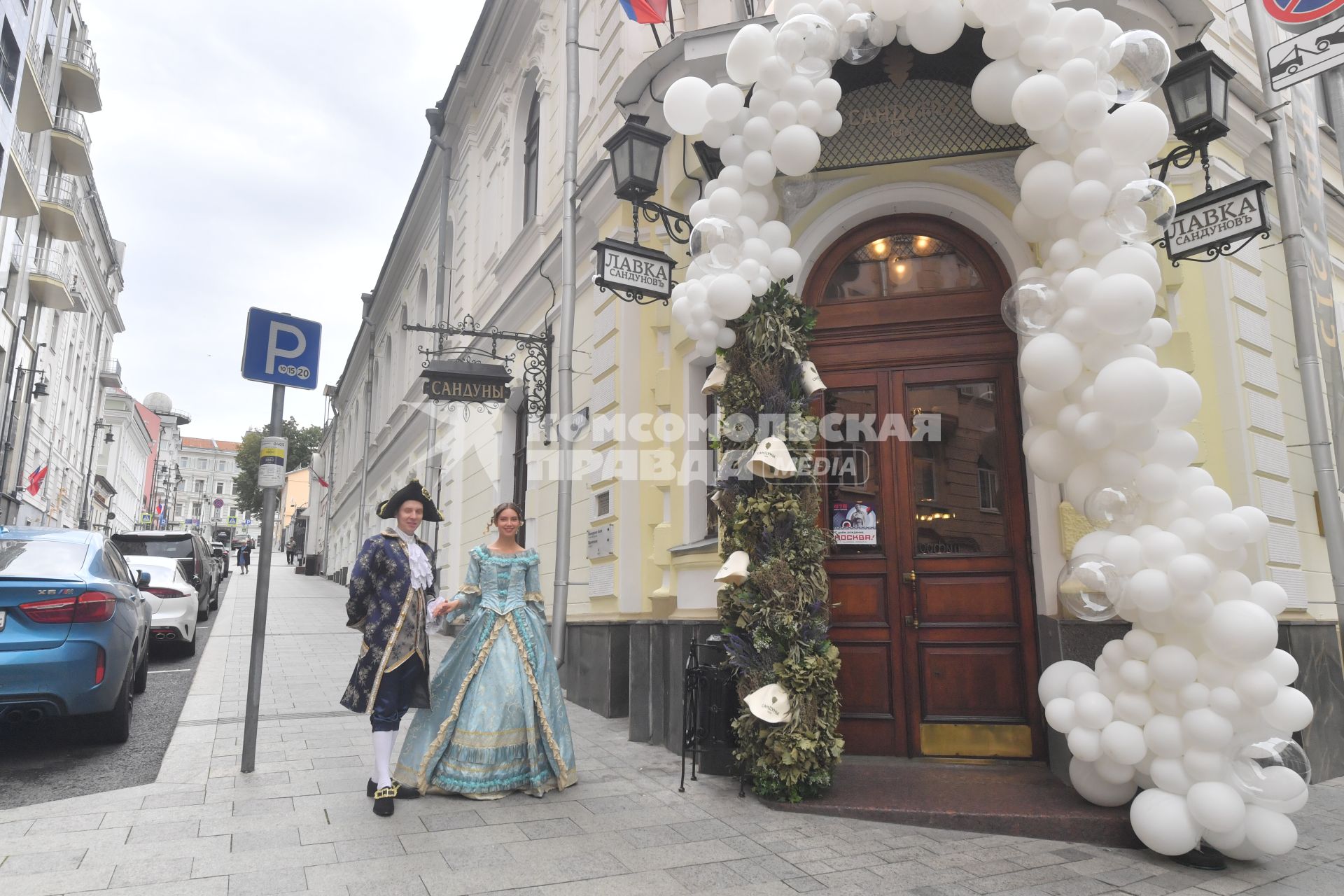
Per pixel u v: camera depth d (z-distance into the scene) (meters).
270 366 5.39
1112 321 3.96
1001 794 4.58
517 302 11.52
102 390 43.59
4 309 23.25
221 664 9.68
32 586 5.05
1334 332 5.43
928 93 5.55
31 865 3.42
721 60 5.79
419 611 4.61
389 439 22.27
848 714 5.53
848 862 3.75
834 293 6.07
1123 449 4.07
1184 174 5.79
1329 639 5.66
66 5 25.91
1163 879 3.62
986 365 5.70
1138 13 4.91
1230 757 3.77
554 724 4.86
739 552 4.98
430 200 19.44
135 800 4.38
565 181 8.52
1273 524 5.58
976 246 5.85
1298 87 5.67
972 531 5.57
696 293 5.19
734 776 5.21
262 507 5.27
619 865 3.63
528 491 10.30
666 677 6.21
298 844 3.76
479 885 3.35
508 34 13.02
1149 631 3.98
